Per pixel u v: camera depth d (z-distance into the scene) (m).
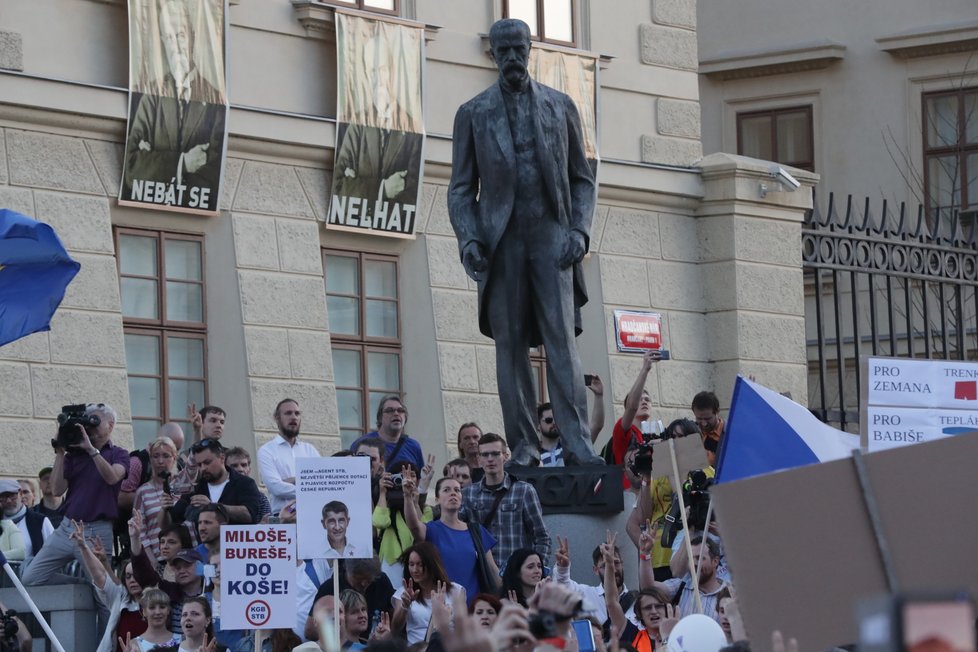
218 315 23.30
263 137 23.62
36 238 16.86
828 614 8.08
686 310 27.59
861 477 8.18
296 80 24.17
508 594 14.98
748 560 8.14
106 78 22.47
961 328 25.89
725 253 27.70
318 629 13.31
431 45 25.47
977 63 35.06
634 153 27.64
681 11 28.34
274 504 19.22
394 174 24.83
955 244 25.94
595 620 12.98
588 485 16.92
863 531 8.16
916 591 4.43
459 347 25.34
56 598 16.70
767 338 27.86
